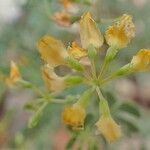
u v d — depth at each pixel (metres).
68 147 0.12
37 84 0.15
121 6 0.17
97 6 0.13
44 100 0.11
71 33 0.16
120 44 0.09
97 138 0.12
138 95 0.22
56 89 0.09
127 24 0.09
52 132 0.17
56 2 0.13
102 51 0.12
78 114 0.09
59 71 0.14
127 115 0.15
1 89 0.16
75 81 0.09
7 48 0.17
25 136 0.16
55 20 0.12
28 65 0.15
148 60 0.09
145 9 0.17
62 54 0.09
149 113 0.18
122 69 0.09
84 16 0.09
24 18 0.17
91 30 0.09
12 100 0.19
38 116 0.11
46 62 0.10
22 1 0.17
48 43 0.09
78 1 0.12
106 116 0.09
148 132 0.17
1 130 0.17
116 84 0.17
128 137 0.15
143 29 0.17
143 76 0.20
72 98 0.11
